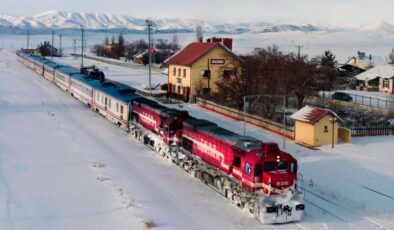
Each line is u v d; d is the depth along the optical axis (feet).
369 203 87.35
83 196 86.12
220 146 90.74
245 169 80.69
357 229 74.54
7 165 103.60
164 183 96.84
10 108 184.75
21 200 82.58
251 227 74.38
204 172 96.99
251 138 85.97
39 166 104.68
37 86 263.29
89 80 206.28
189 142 106.01
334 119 134.82
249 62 202.90
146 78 315.17
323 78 206.49
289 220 76.54
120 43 620.90
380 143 139.23
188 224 74.79
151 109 129.18
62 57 530.27
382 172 107.65
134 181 96.89
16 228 70.59
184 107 200.03
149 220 74.59
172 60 234.17
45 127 149.59
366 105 207.82
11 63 417.08
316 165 112.57
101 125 160.76
